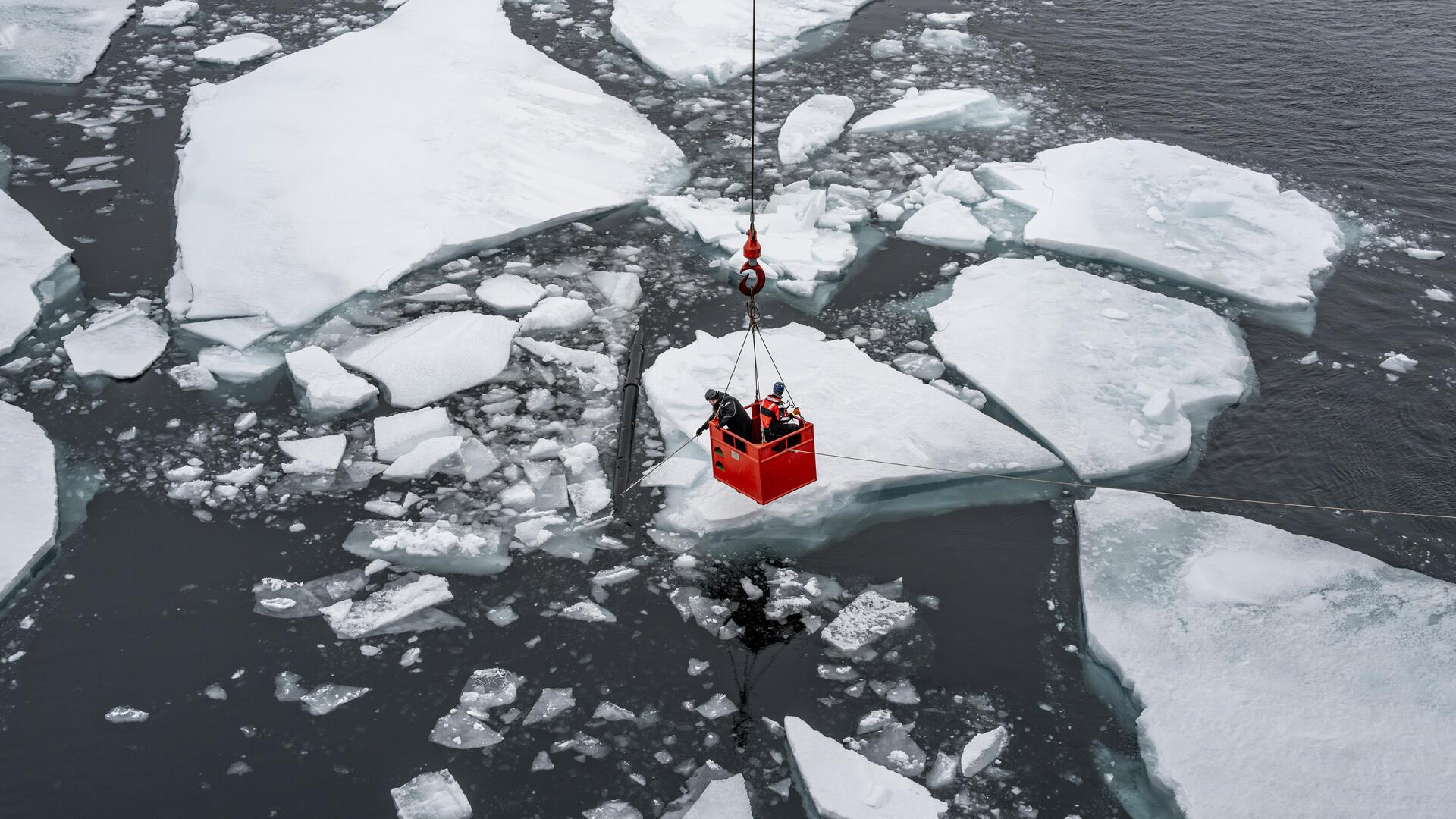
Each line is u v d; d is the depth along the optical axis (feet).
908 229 55.06
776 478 34.73
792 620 33.91
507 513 37.91
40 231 53.93
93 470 40.09
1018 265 51.47
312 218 55.16
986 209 57.26
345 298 49.57
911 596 34.71
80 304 49.83
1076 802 28.43
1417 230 54.19
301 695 31.35
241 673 31.99
